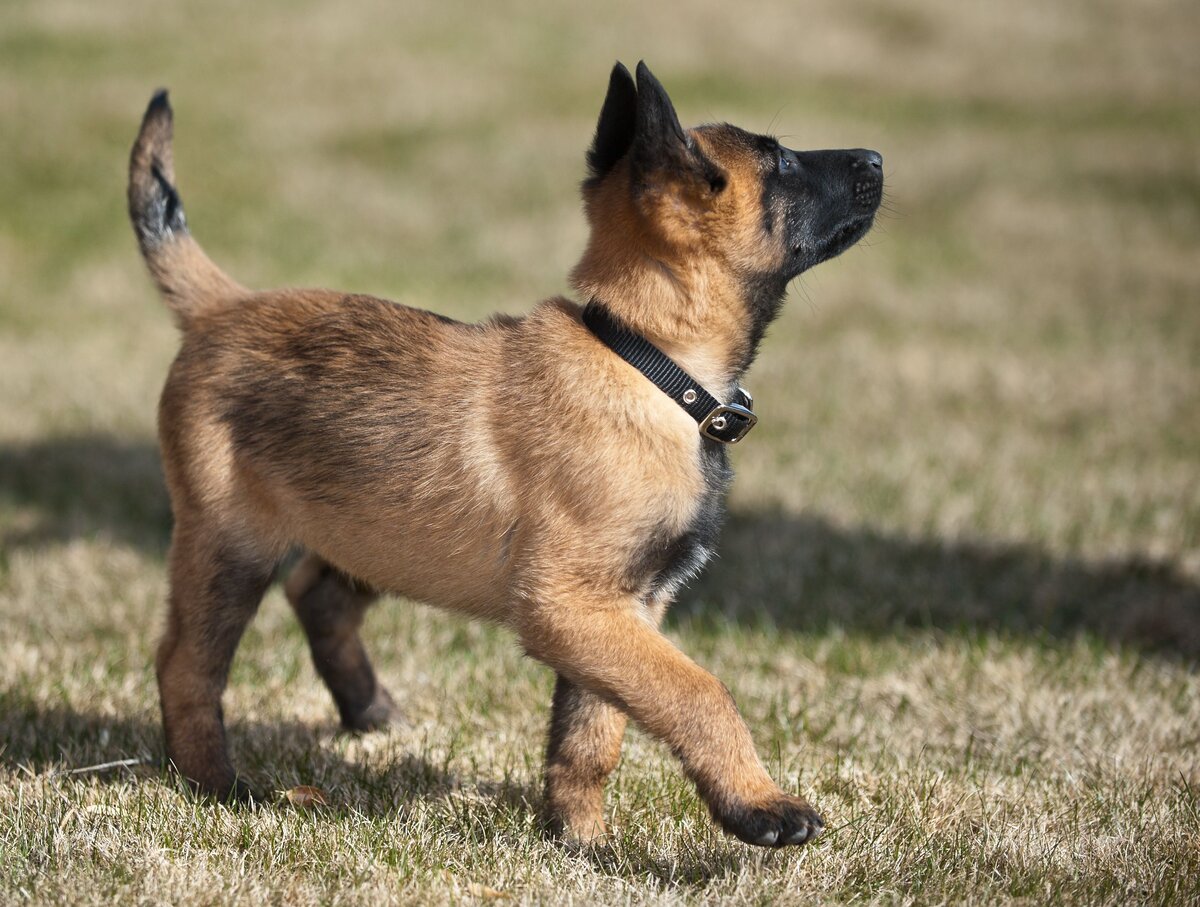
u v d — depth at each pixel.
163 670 7.91
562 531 6.84
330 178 26.70
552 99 32.16
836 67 35.97
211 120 29.14
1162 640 10.88
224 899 6.30
